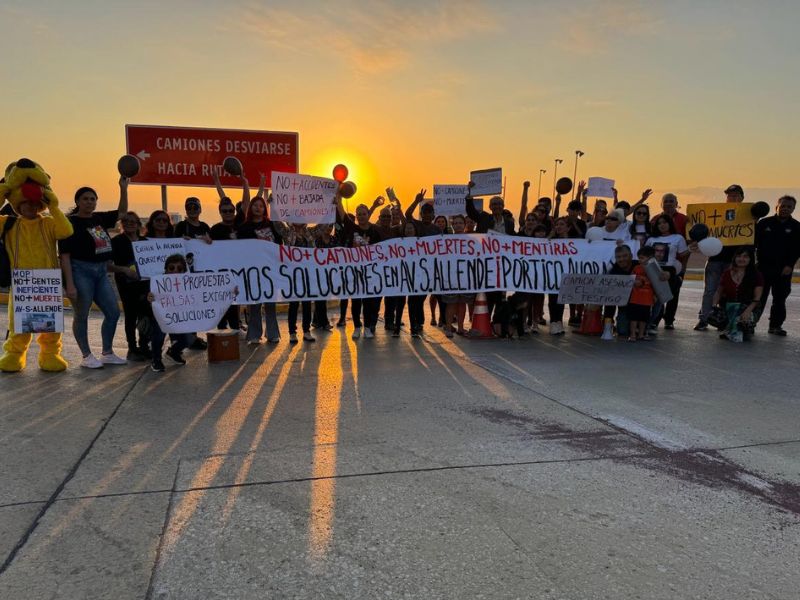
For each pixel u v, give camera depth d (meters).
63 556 2.59
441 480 3.41
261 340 7.89
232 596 2.32
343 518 2.95
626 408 4.86
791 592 2.40
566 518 2.98
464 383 5.64
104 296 6.14
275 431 4.21
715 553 2.68
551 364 6.50
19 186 5.47
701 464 3.70
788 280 8.39
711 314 8.27
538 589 2.38
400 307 8.34
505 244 8.25
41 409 4.67
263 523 2.89
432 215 8.76
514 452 3.86
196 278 6.08
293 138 12.34
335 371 6.10
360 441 4.03
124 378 5.71
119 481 3.35
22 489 3.24
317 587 2.38
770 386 5.61
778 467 3.66
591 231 8.62
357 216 8.12
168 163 11.81
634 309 7.89
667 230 8.67
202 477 3.41
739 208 8.47
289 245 8.09
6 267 5.63
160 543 2.70
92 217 6.01
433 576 2.47
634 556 2.64
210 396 5.11
